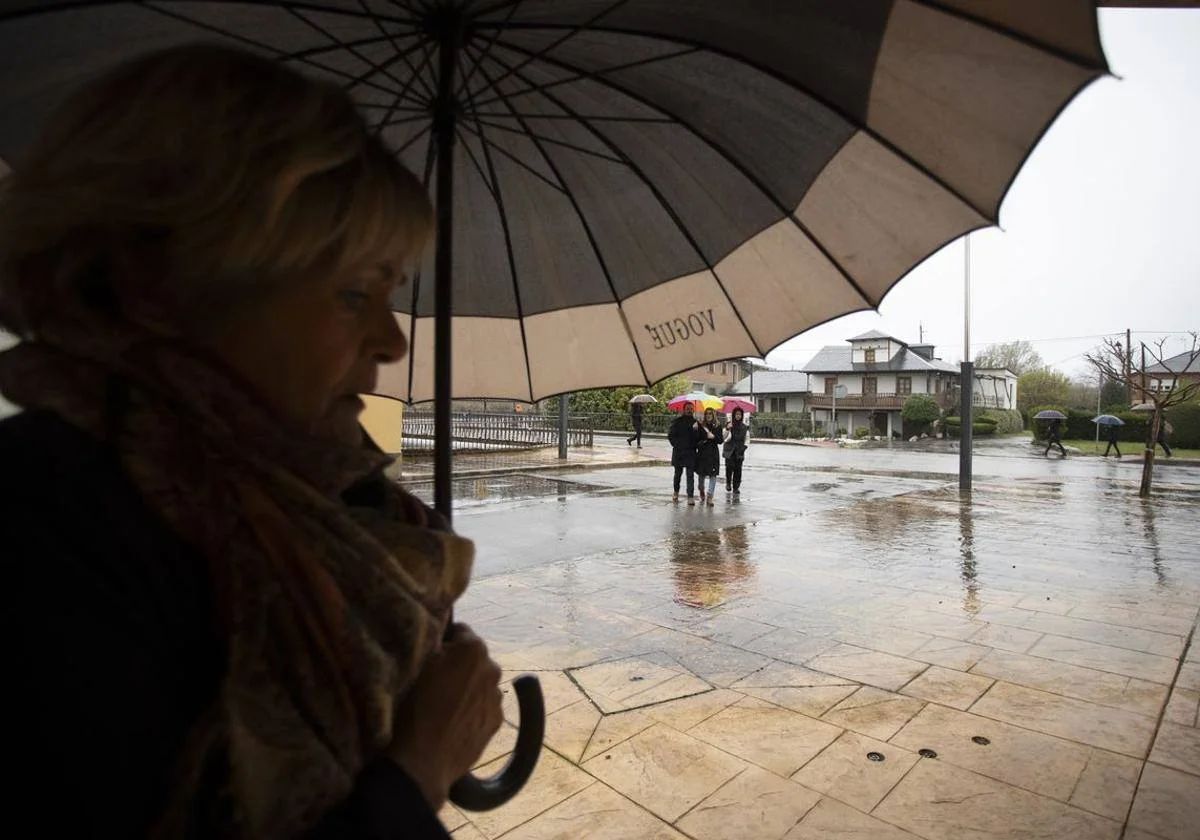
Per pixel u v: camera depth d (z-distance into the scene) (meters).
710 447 11.84
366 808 0.56
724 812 2.78
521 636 4.91
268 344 0.60
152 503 0.51
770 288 1.42
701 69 1.17
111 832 0.44
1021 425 55.59
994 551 7.96
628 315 1.63
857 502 12.39
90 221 0.53
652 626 5.14
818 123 1.14
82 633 0.43
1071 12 0.75
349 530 0.61
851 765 3.13
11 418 0.52
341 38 1.13
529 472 17.12
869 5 0.88
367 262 0.65
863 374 51.41
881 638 4.87
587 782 3.00
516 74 1.27
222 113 0.56
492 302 1.71
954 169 1.02
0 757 0.41
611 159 1.43
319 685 0.55
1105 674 4.20
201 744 0.49
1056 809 2.79
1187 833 2.64
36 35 0.94
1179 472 19.56
